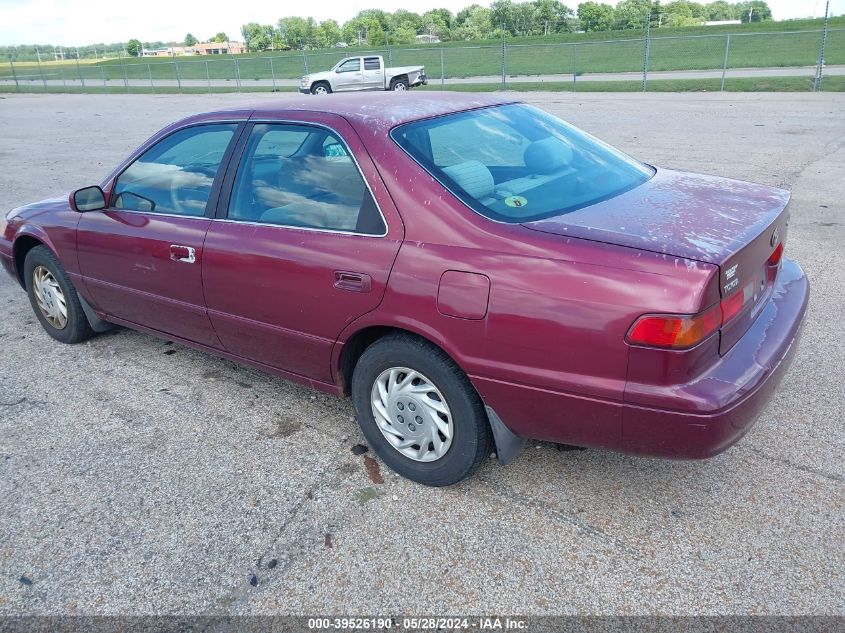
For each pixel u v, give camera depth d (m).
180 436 3.54
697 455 2.39
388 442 3.09
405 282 2.72
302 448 3.39
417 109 3.22
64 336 4.75
